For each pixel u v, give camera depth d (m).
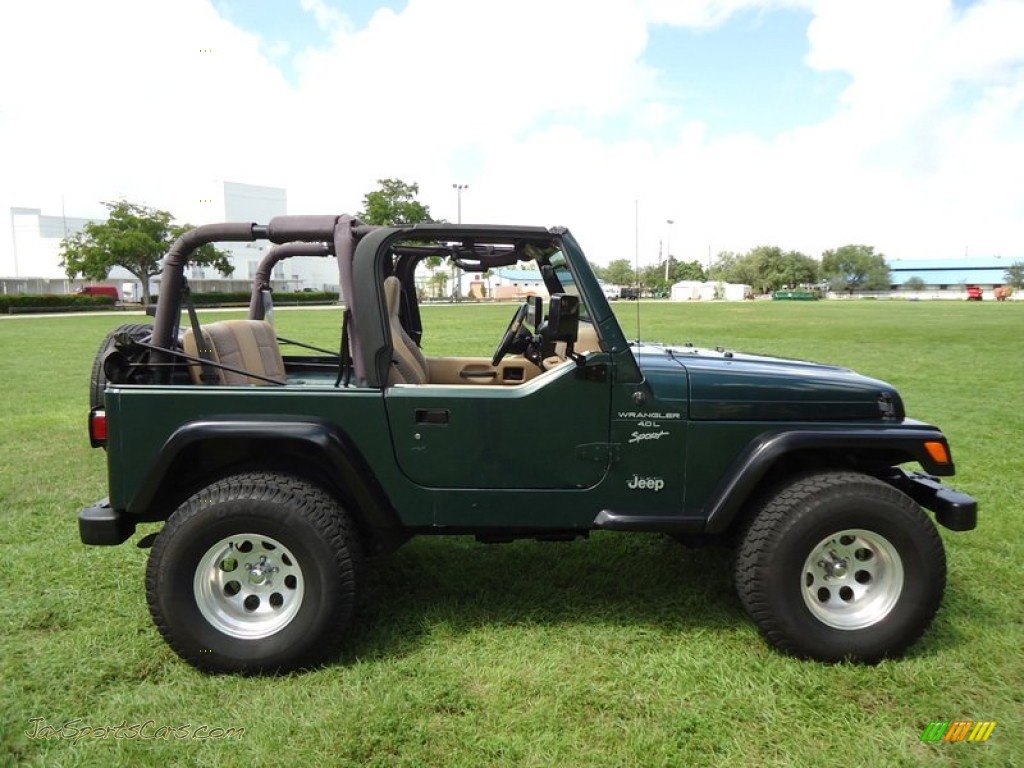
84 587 3.78
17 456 6.55
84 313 38.78
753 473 2.98
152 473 2.90
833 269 105.94
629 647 3.18
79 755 2.45
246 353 3.52
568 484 3.09
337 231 3.10
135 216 45.50
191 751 2.47
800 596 2.97
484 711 2.70
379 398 3.02
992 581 3.87
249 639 2.91
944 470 3.04
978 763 2.44
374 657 3.08
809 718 2.67
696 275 89.12
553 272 3.56
